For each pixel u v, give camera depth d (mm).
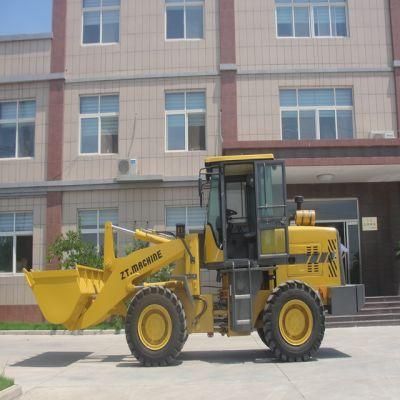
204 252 10633
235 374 8938
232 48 18922
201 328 10398
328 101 18906
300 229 10992
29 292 18266
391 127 18609
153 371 9430
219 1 19234
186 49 19109
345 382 8094
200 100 19000
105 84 19125
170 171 18594
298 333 10016
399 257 17531
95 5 19656
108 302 10656
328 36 19219
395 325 15875
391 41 19016
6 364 10570
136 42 19250
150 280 13953
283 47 18969
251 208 10586
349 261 18500
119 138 18844
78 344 13672
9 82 19391
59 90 19188
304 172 17203
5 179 19109
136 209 18500
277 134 18531
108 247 10922
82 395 7664
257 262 10320
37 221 18734
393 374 8664
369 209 18672
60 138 18969
